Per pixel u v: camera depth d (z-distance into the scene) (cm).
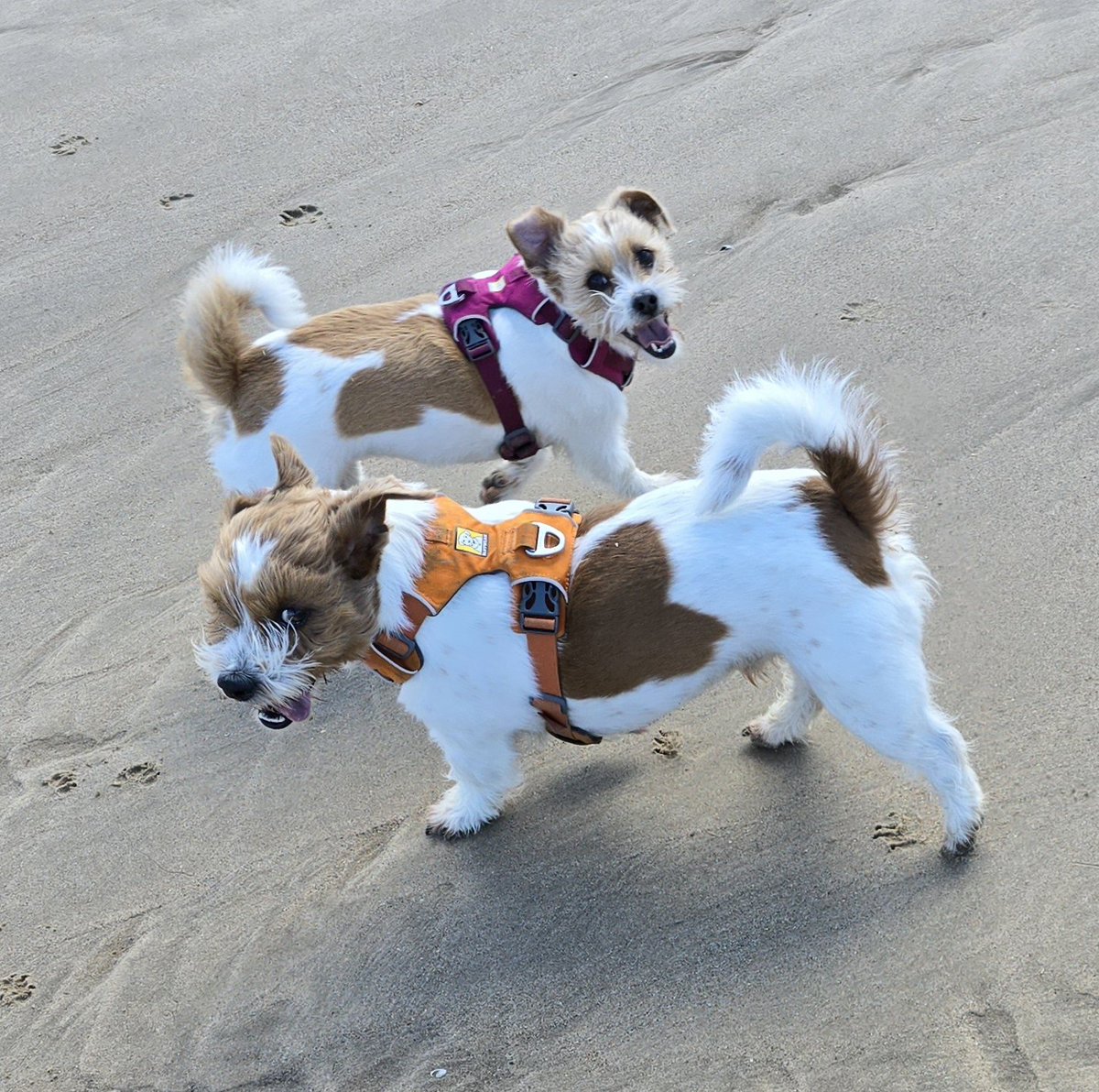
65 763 242
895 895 221
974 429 254
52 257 301
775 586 216
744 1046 214
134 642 251
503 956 222
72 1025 222
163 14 396
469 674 221
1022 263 271
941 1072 211
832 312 271
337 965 224
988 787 226
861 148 293
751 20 343
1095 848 221
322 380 241
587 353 245
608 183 296
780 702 232
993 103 295
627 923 223
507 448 248
